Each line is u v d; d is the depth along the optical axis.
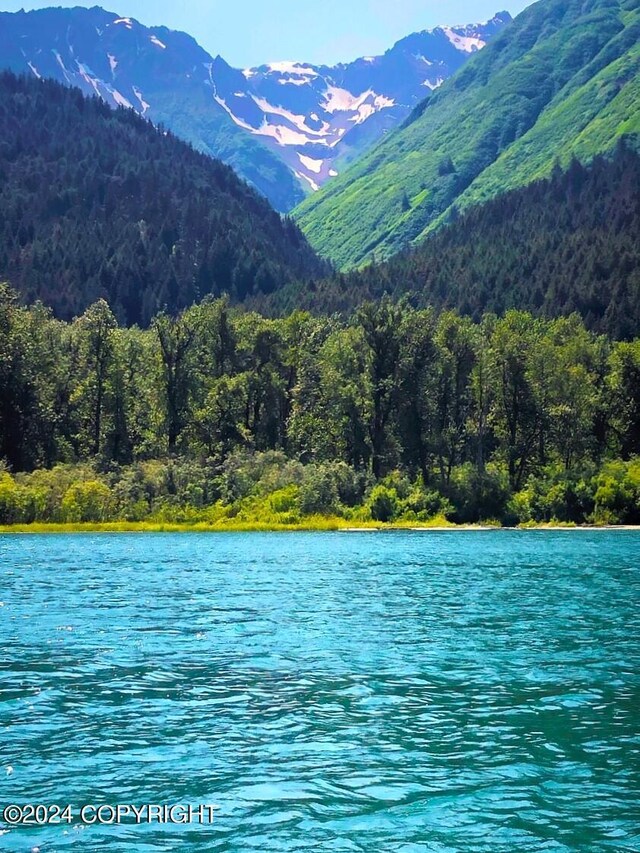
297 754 14.24
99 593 34.41
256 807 12.05
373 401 95.19
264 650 22.78
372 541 67.06
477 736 15.21
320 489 85.75
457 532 78.50
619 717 16.38
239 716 16.45
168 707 17.08
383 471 95.25
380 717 16.41
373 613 29.44
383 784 12.88
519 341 96.69
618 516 85.56
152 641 24.02
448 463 97.31
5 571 43.00
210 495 85.19
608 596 33.97
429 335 94.69
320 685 18.88
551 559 50.69
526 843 10.96
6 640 24.14
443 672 20.16
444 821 11.59
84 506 80.69
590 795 12.47
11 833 11.28
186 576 41.03
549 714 16.59
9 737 15.12
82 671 20.19
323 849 10.81
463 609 30.39
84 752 14.32
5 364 92.94
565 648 23.23
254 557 51.94
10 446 93.31
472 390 97.25
